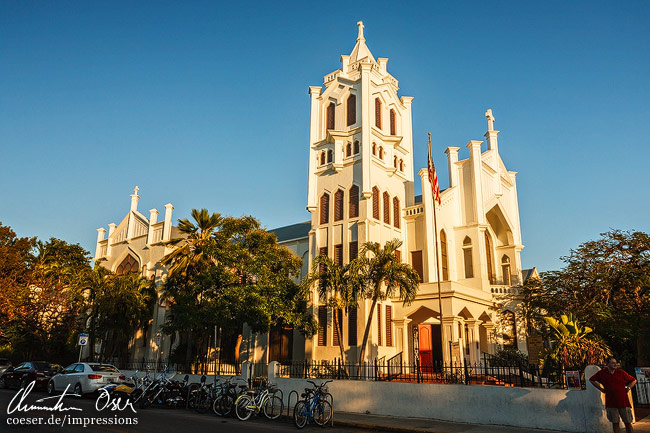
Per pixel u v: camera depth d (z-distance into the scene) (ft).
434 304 92.27
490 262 126.11
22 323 127.95
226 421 53.31
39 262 145.18
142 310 128.26
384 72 126.82
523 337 106.11
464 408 51.80
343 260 105.50
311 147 122.42
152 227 151.43
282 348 118.21
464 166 119.65
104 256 166.81
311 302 107.14
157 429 44.65
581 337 64.64
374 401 58.59
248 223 103.76
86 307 130.82
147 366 106.63
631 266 92.63
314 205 117.39
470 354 95.09
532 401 47.96
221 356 126.00
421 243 110.83
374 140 113.60
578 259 100.89
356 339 96.99
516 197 136.15
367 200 105.40
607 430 43.73
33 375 83.66
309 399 51.24
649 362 85.15
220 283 99.86
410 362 98.89
